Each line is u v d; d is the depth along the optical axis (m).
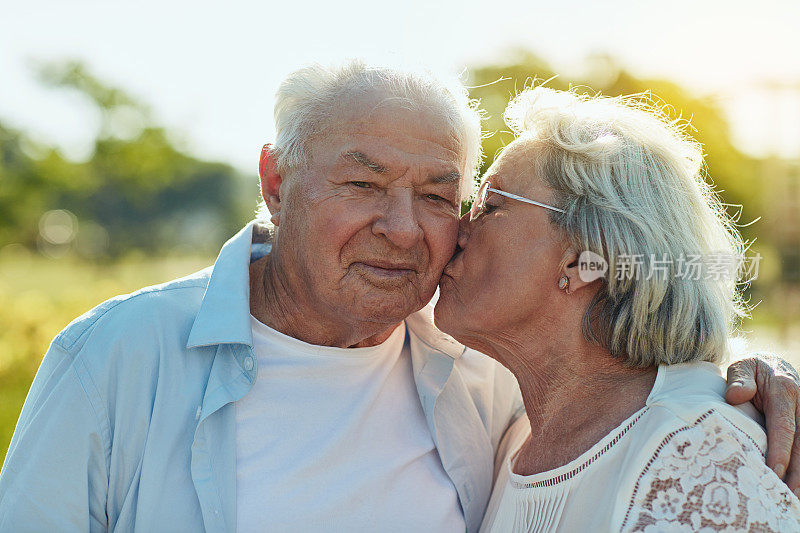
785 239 8.68
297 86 2.20
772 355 2.06
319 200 2.11
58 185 46.62
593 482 1.86
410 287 2.16
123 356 2.06
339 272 2.11
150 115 51.22
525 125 2.19
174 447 2.05
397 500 2.23
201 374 2.13
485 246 2.13
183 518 2.01
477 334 2.18
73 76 47.78
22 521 1.94
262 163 2.37
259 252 2.51
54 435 1.98
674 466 1.70
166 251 54.69
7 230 44.88
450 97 2.24
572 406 2.04
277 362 2.23
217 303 2.17
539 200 2.06
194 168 60.28
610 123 2.12
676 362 1.97
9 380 7.69
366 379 2.31
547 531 1.93
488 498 2.43
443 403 2.41
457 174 2.20
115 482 2.04
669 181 2.04
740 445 1.71
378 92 2.11
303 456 2.13
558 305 2.05
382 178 2.09
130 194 52.41
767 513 1.64
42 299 10.12
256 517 2.04
